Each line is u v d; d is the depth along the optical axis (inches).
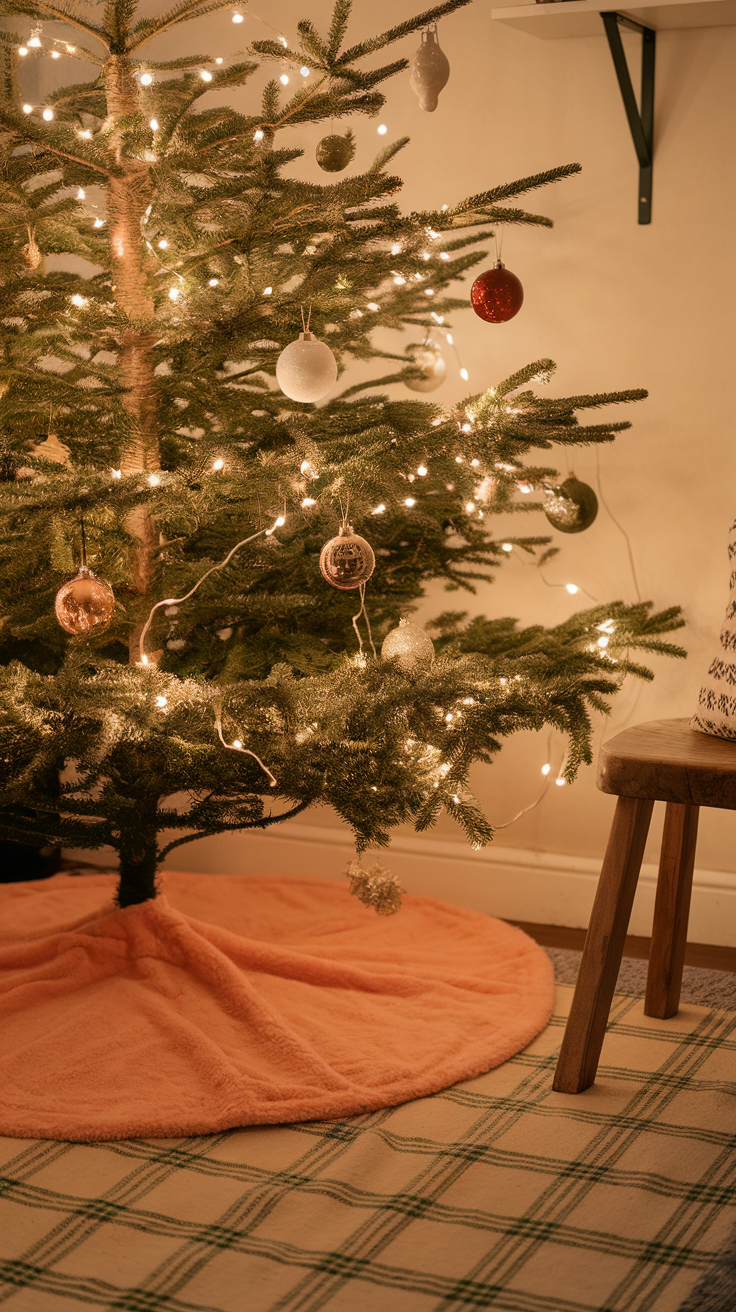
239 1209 44.7
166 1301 39.3
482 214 57.2
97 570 60.7
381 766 53.3
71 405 59.3
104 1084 53.6
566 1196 45.7
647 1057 58.3
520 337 78.4
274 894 81.1
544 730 80.3
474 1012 61.9
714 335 73.8
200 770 55.3
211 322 55.0
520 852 81.6
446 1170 47.5
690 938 77.3
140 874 66.4
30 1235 43.0
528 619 80.9
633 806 52.9
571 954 73.9
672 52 71.8
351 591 67.9
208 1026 58.6
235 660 60.9
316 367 53.9
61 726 51.6
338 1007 62.4
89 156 54.9
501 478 61.9
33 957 64.1
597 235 75.5
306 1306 39.0
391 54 78.4
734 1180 46.8
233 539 64.1
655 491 76.5
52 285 56.7
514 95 76.1
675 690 77.8
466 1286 40.1
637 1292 39.7
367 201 54.3
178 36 83.4
